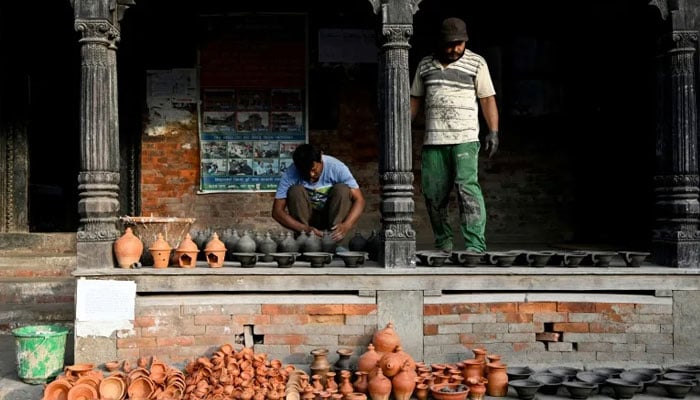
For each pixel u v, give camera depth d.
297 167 6.23
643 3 5.81
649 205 7.69
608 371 5.18
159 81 8.49
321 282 5.33
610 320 5.45
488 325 5.40
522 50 8.73
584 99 8.74
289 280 5.32
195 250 5.41
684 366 5.29
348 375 4.86
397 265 5.41
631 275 5.46
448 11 8.66
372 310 5.34
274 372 4.87
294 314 5.31
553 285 5.45
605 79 8.62
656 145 5.83
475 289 5.41
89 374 4.73
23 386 4.96
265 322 5.30
